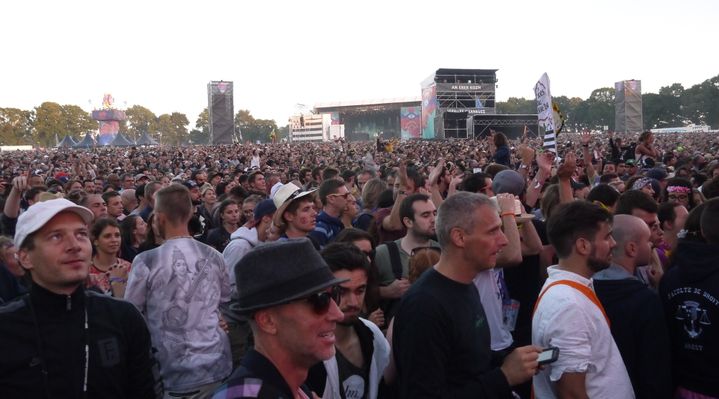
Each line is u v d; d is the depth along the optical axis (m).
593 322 2.90
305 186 12.05
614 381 2.89
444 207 2.88
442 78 69.44
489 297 3.92
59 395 2.58
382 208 6.79
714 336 3.03
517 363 2.66
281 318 1.80
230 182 11.95
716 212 3.10
